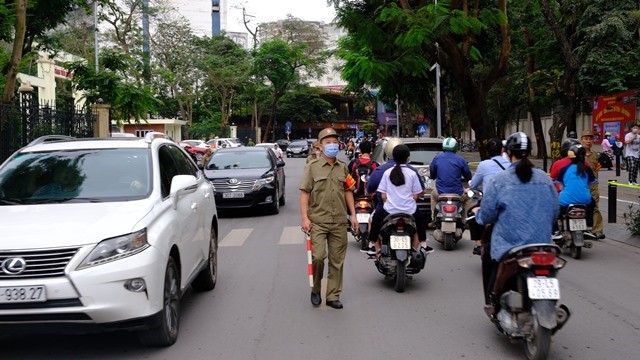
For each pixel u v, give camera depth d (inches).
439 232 384.8
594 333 214.8
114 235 183.6
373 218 295.1
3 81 783.1
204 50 2534.5
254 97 2623.0
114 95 817.5
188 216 239.1
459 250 380.2
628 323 226.4
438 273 316.2
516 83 1344.7
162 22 2190.0
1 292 172.7
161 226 202.5
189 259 235.3
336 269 253.1
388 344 205.5
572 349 198.2
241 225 517.3
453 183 378.9
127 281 181.0
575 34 978.7
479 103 718.5
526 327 185.2
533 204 189.6
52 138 264.7
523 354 194.7
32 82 1227.2
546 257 178.4
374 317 238.2
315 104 3083.2
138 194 217.6
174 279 215.3
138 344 207.3
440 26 592.7
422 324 228.2
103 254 179.5
